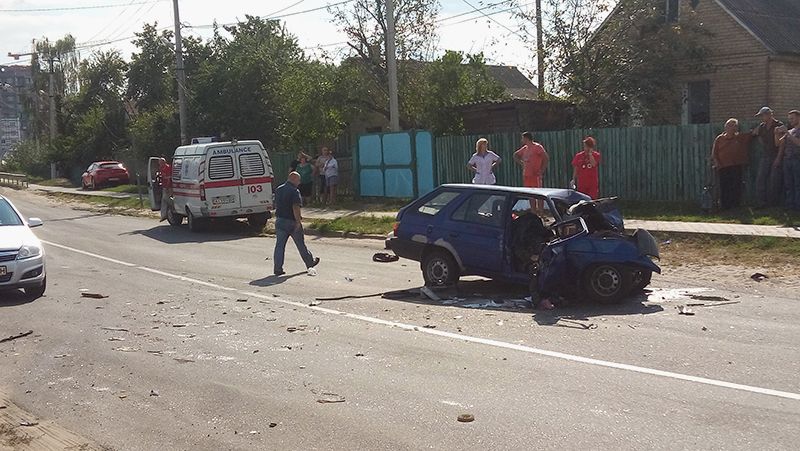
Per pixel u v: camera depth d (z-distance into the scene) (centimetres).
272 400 648
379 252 1595
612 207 1096
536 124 2336
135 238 2094
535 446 523
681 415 570
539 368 705
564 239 989
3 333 948
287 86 2992
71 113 6094
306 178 2556
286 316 980
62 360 809
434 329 879
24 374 762
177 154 2312
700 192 1797
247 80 3434
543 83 2441
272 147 3450
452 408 607
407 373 707
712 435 529
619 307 966
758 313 904
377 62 3034
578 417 574
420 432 559
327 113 2941
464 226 1093
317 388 675
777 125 1574
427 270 1127
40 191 4978
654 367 696
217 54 3950
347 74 2930
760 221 1477
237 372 735
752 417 561
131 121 5231
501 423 569
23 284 1168
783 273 1143
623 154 1923
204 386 696
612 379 664
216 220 2411
